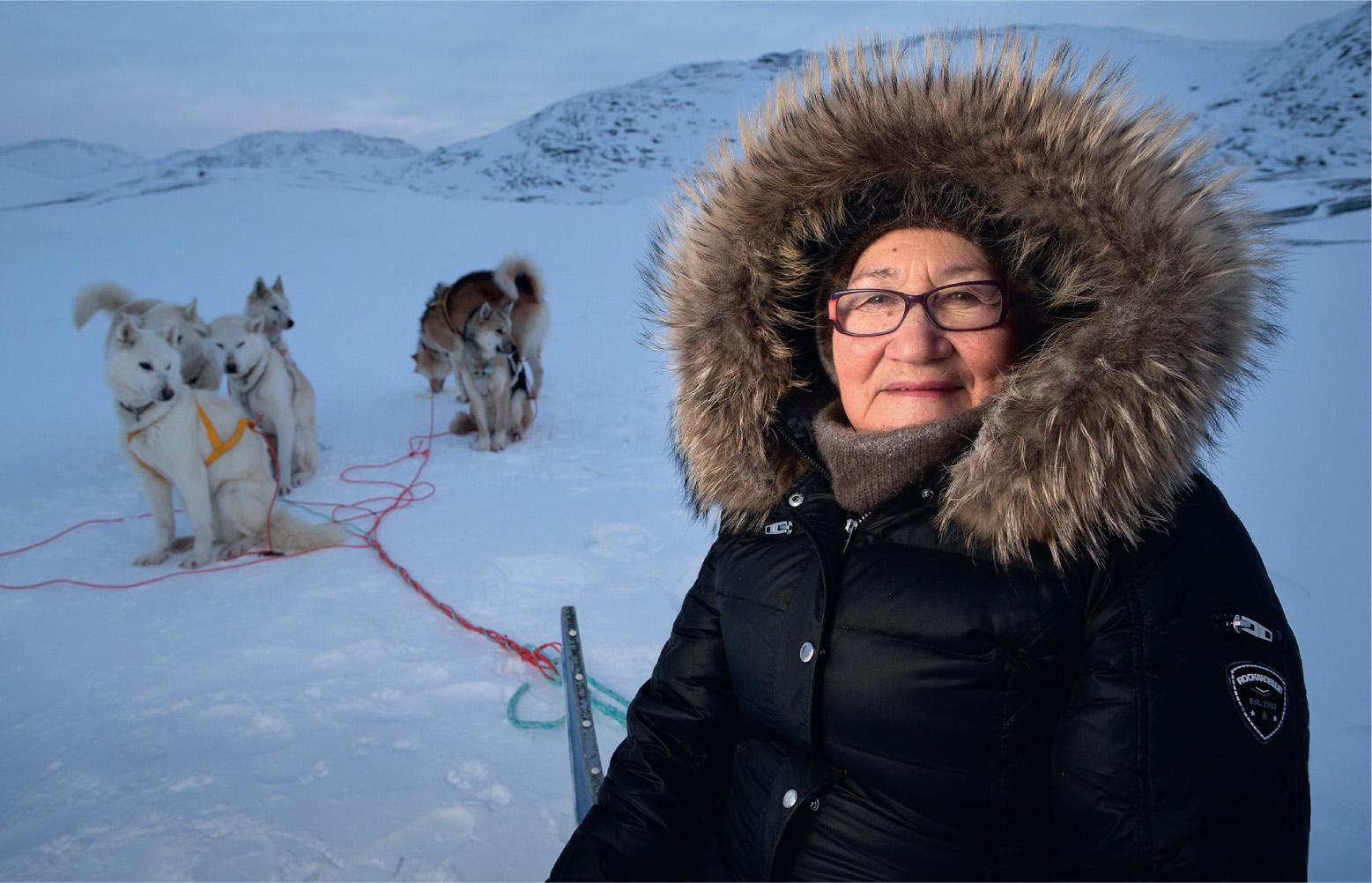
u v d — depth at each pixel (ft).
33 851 5.90
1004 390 3.40
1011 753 3.06
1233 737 2.64
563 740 7.31
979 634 3.08
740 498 4.18
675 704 4.09
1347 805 5.55
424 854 5.82
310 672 8.68
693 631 4.23
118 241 82.79
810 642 3.41
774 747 3.66
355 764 6.95
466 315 22.26
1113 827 2.75
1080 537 3.05
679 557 12.05
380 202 132.26
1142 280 3.10
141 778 6.79
